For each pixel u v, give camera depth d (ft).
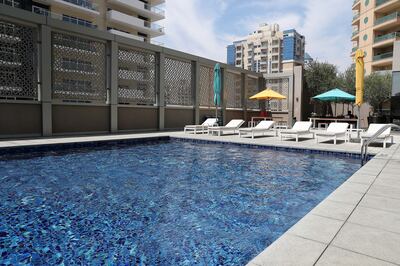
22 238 9.07
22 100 30.55
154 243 8.81
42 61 31.68
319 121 59.21
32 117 31.73
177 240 9.02
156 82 45.68
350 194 10.96
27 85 31.45
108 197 13.16
